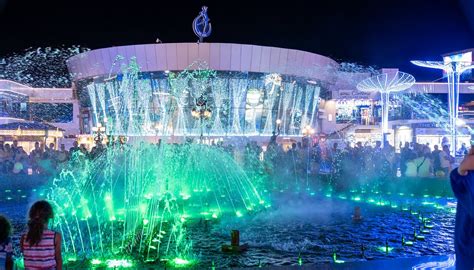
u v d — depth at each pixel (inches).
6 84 1754.4
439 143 1441.9
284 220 474.9
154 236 397.1
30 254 162.2
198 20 1445.6
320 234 405.7
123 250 346.0
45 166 755.4
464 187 115.8
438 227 438.0
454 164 844.0
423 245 362.0
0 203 610.5
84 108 1763.0
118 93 1573.6
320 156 817.5
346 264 248.2
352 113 1888.5
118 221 472.7
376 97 1877.5
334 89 1894.7
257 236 397.7
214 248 354.0
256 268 244.4
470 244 118.2
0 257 165.8
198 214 513.3
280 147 799.1
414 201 616.4
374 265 247.8
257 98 1542.8
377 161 751.7
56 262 165.6
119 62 1483.8
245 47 1434.5
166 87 1504.7
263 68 1472.7
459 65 1100.5
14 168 756.0
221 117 1513.3
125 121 1569.9
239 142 1400.1
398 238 388.8
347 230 423.8
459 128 1405.0
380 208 561.0
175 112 1505.9
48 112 1887.3
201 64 1429.6
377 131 1694.1
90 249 349.7
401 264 250.4
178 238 388.8
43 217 165.8
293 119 1657.2
